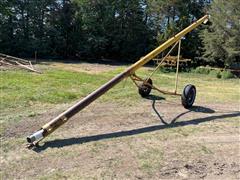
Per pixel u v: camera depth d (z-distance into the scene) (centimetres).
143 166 457
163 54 2464
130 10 3475
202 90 1274
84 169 438
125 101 870
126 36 3494
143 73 1911
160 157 494
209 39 2614
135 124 661
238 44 2527
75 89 1006
